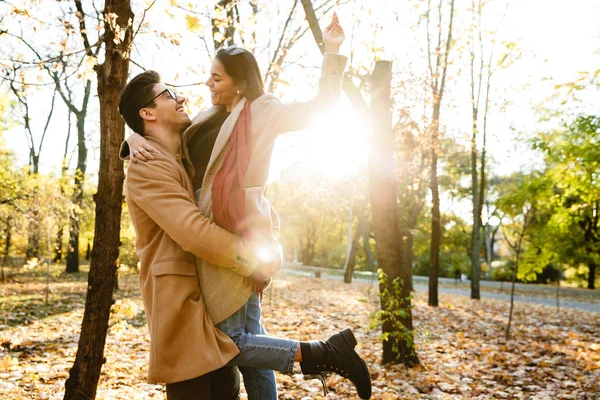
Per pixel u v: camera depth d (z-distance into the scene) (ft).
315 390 17.38
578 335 33.24
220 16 13.73
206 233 6.05
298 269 130.31
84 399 11.14
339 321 35.78
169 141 7.20
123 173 11.48
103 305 11.32
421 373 21.61
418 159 50.01
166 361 6.18
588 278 95.35
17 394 14.94
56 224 46.91
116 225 11.40
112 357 20.57
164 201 6.29
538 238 38.50
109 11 11.30
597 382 20.58
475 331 34.94
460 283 101.04
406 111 34.71
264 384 7.57
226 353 6.24
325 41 6.45
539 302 60.49
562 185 33.35
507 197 33.30
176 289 6.37
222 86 6.97
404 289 23.29
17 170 48.39
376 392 18.40
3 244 64.69
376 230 23.53
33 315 32.48
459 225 122.01
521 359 25.63
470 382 20.86
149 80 7.27
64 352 21.71
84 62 12.20
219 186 6.39
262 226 6.40
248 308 6.92
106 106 11.23
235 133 6.65
